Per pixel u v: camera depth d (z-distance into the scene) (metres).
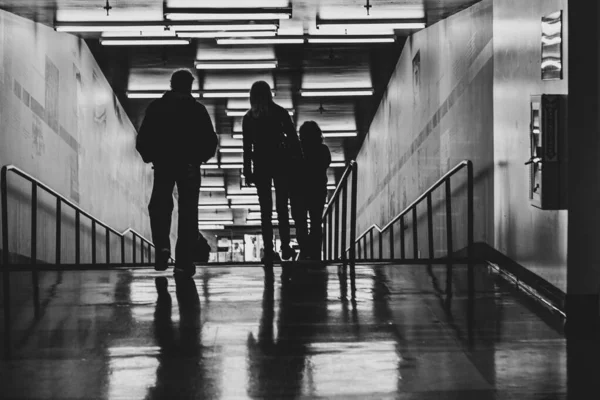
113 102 18.61
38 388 4.48
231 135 23.61
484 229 9.59
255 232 46.50
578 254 6.50
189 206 7.93
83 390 4.44
